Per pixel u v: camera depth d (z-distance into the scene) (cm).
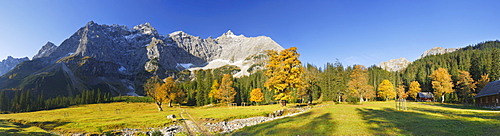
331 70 10925
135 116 5053
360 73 8881
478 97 6594
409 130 2067
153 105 12719
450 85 8081
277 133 2353
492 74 9012
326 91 9612
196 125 3903
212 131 3291
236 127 3497
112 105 13075
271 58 5369
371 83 11606
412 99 12181
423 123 2375
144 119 4422
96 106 12594
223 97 10500
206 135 3034
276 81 5206
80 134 3284
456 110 4166
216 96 11038
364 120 2733
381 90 10519
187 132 3328
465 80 8312
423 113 3512
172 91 9925
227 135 2756
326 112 3616
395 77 13412
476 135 1695
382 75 14262
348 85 9100
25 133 2981
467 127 2008
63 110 9488
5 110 14100
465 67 11475
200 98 11856
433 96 10619
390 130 2105
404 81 14462
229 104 10231
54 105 15250
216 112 5362
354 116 3156
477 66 10300
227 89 10556
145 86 8112
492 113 3481
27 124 4238
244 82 14975
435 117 3003
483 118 2719
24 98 14750
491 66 9294
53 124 4047
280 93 5319
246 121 4072
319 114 3453
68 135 3312
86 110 9188
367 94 8381
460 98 9550
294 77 5212
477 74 10019
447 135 1783
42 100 15125
